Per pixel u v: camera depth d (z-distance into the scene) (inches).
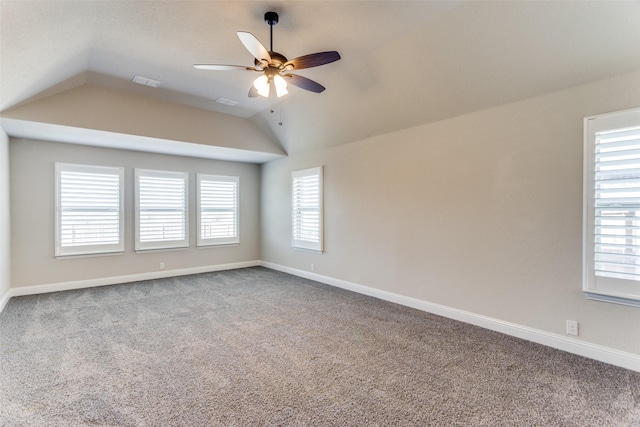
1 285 155.9
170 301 170.4
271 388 88.4
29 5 83.2
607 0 83.7
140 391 86.4
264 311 154.4
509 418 75.9
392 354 108.7
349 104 166.2
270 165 263.3
